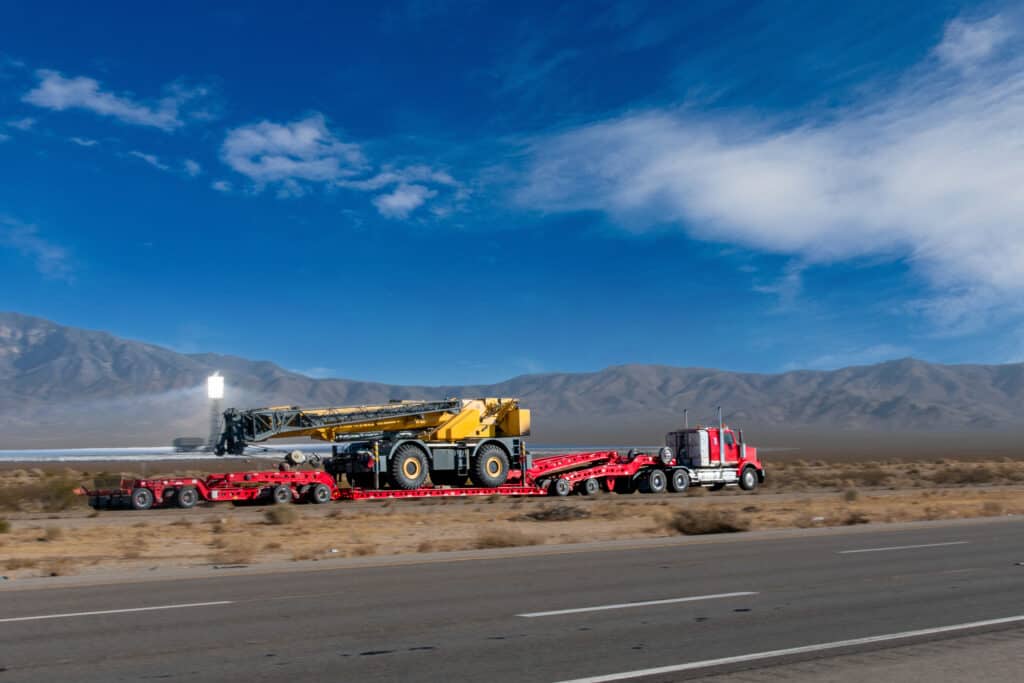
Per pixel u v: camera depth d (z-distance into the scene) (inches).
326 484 1476.4
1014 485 2049.7
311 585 571.2
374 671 344.2
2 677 339.6
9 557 787.4
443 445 1553.9
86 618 458.6
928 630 411.2
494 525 1094.4
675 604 486.3
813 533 902.4
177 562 738.2
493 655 368.5
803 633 406.9
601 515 1216.8
